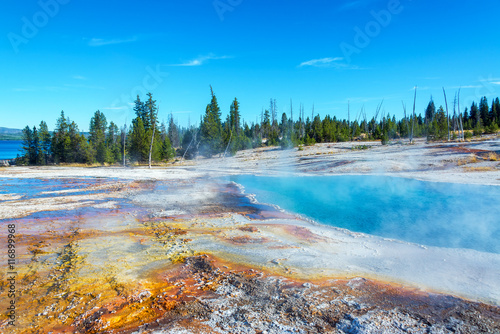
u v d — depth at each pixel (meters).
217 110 60.09
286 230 11.09
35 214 13.50
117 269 7.46
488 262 7.78
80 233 10.60
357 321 5.11
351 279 6.89
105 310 5.54
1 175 29.67
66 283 6.63
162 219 12.73
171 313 5.43
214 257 8.35
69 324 5.11
